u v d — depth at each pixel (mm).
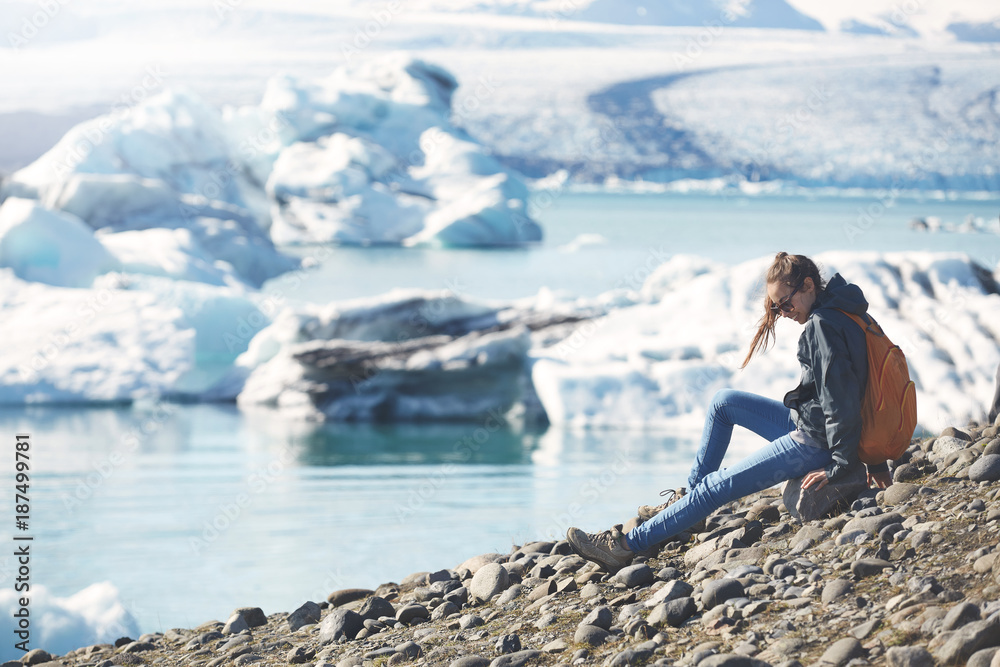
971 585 2695
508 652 3170
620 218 125750
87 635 6949
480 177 77375
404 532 11008
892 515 3430
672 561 3924
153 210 42594
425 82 87000
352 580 9180
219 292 31062
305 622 4477
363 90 80062
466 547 10219
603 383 19875
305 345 22703
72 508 12625
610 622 3205
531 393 21266
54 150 61250
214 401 23625
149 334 25797
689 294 22844
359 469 15445
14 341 24875
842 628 2670
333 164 72375
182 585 9148
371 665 3357
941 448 4531
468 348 21328
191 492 13664
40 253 31297
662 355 20703
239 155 70750
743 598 3066
